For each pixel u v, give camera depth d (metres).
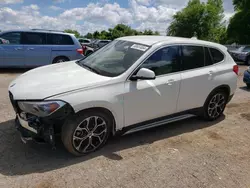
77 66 4.20
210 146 4.05
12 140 3.81
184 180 3.12
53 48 9.92
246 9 37.78
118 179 3.05
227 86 4.94
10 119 4.56
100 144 3.63
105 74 3.70
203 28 50.03
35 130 3.14
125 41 4.43
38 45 9.70
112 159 3.47
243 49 17.30
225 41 44.31
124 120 3.71
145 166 3.36
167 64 4.07
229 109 5.96
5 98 5.89
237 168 3.47
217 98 4.95
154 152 3.74
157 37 4.53
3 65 9.44
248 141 4.31
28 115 3.21
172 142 4.11
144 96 3.78
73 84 3.29
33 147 3.64
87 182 2.96
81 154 3.48
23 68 10.42
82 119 3.30
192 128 4.73
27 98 3.12
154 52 3.91
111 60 4.05
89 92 3.29
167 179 3.12
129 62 3.80
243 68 14.48
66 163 3.31
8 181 2.88
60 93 3.13
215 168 3.43
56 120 3.11
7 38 9.35
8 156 3.38
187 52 4.35
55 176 3.03
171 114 4.29
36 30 9.74
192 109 4.57
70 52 10.23
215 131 4.65
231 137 4.43
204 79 4.51
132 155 3.61
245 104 6.45
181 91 4.22
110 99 3.42
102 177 3.07
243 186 3.09
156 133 4.41
